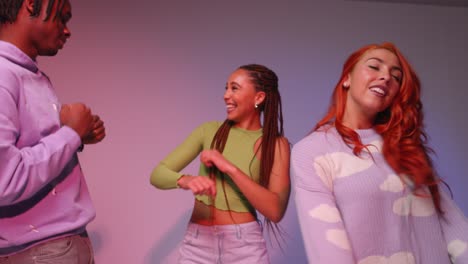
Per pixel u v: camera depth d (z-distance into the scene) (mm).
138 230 2809
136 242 2795
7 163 1012
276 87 1938
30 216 1124
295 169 1402
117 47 2984
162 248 2811
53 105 1191
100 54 2961
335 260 1241
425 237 1355
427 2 3352
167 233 2830
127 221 2807
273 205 1709
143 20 3039
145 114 2932
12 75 1104
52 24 1209
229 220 1743
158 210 2844
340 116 1480
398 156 1384
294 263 2861
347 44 3230
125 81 2949
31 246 1124
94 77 2930
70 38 2945
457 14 3396
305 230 1319
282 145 1856
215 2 3131
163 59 3012
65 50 2934
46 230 1133
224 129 1884
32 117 1126
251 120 1902
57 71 2904
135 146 2887
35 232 1119
